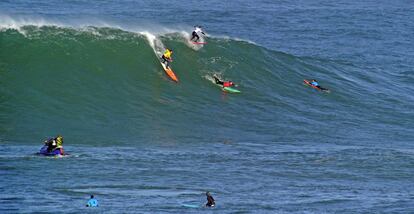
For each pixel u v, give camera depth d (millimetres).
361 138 166500
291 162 138375
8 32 180250
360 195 115125
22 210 95188
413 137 171625
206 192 104750
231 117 171125
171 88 179875
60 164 124875
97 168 123875
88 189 110188
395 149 155250
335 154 147125
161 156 136500
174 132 156375
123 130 153375
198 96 179500
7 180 112625
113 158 132000
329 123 177250
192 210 100250
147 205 101938
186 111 169875
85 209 97375
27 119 151375
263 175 127062
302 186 120438
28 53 174750
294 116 178750
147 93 174625
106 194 107812
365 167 137625
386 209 105000
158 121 161625
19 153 130875
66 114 156750
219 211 100062
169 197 108062
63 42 181250
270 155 143500
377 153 150000
